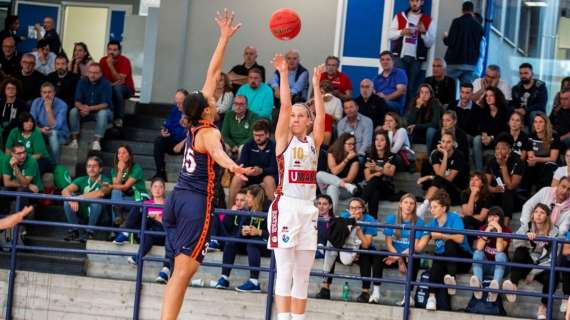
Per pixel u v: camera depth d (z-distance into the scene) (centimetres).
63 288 1538
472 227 1561
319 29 2227
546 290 1463
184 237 1074
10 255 1670
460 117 1889
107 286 1525
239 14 2267
